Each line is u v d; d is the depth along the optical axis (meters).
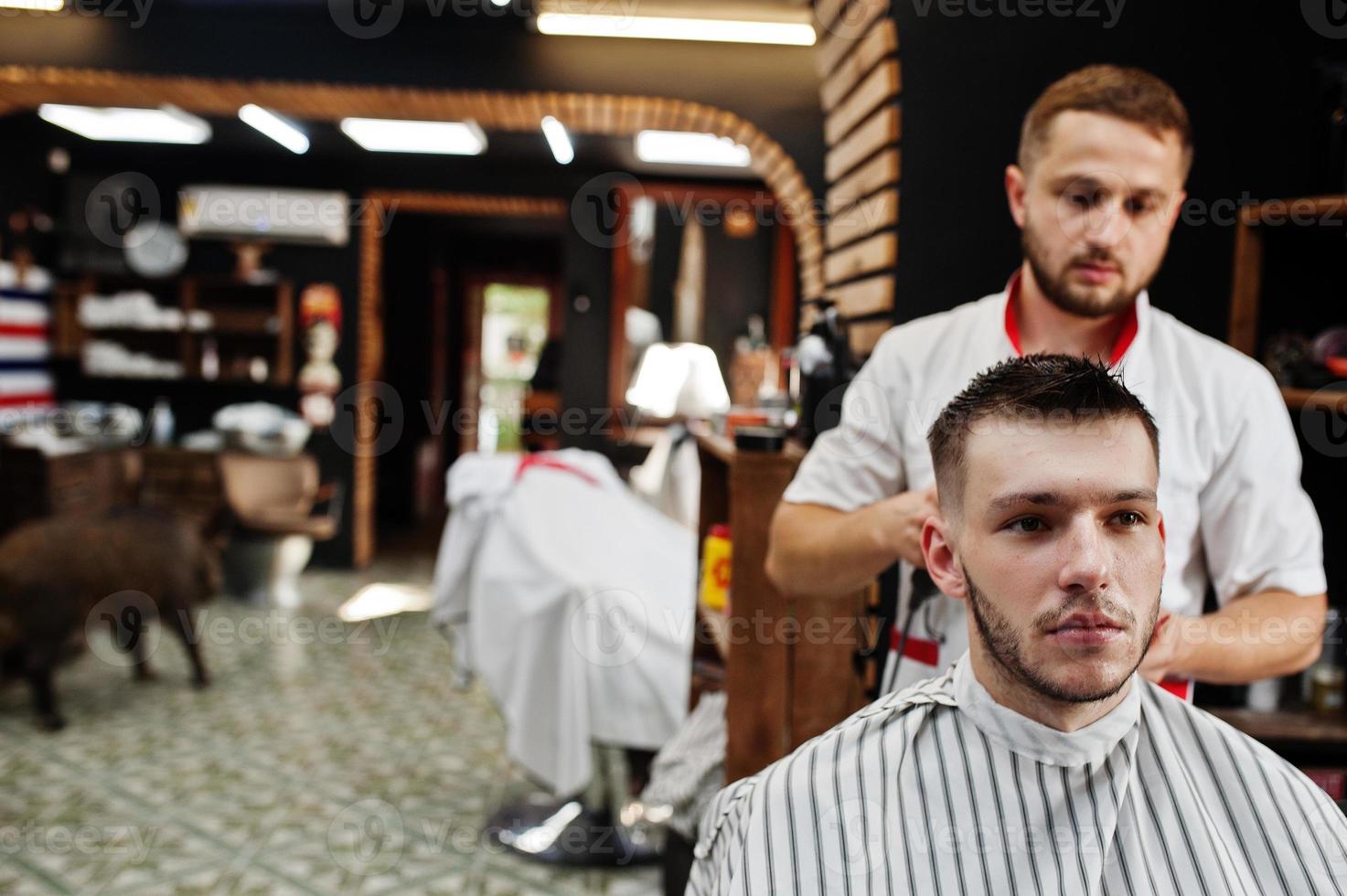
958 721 0.93
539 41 3.74
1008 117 1.89
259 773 3.61
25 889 2.73
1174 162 1.21
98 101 4.15
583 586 2.73
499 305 14.59
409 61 3.75
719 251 6.59
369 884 2.81
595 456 3.64
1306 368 1.97
